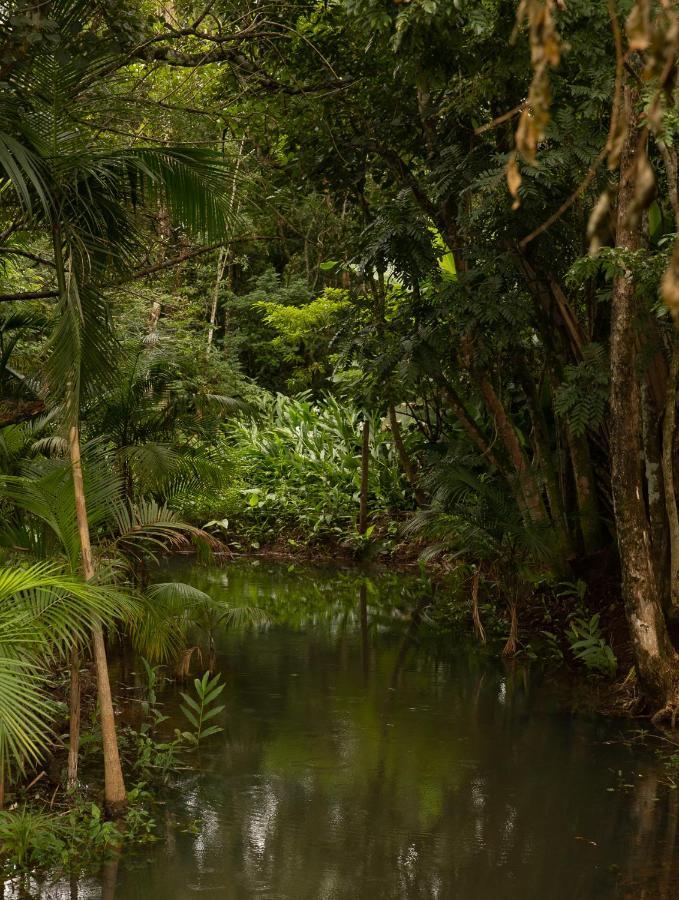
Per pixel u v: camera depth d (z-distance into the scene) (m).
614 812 4.84
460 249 7.94
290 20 7.93
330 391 18.06
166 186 4.95
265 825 4.62
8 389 6.43
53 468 5.37
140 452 8.39
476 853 4.33
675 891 3.95
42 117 4.73
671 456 7.12
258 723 6.27
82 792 4.91
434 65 6.16
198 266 15.06
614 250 5.41
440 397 11.20
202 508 14.62
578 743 5.96
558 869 4.16
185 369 10.27
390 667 7.85
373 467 14.73
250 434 15.95
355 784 5.20
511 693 7.13
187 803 4.87
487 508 8.82
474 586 9.14
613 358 6.00
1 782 4.40
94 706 6.31
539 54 1.25
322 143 8.39
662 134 4.79
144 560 8.32
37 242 8.87
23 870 4.08
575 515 9.00
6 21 4.64
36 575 4.08
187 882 3.98
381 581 12.05
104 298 4.86
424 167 9.12
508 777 5.34
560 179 6.74
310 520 14.59
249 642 8.66
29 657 4.30
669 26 1.21
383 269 8.20
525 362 9.32
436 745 5.90
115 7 5.61
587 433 8.96
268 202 8.75
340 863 4.20
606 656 7.54
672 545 7.07
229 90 8.56
